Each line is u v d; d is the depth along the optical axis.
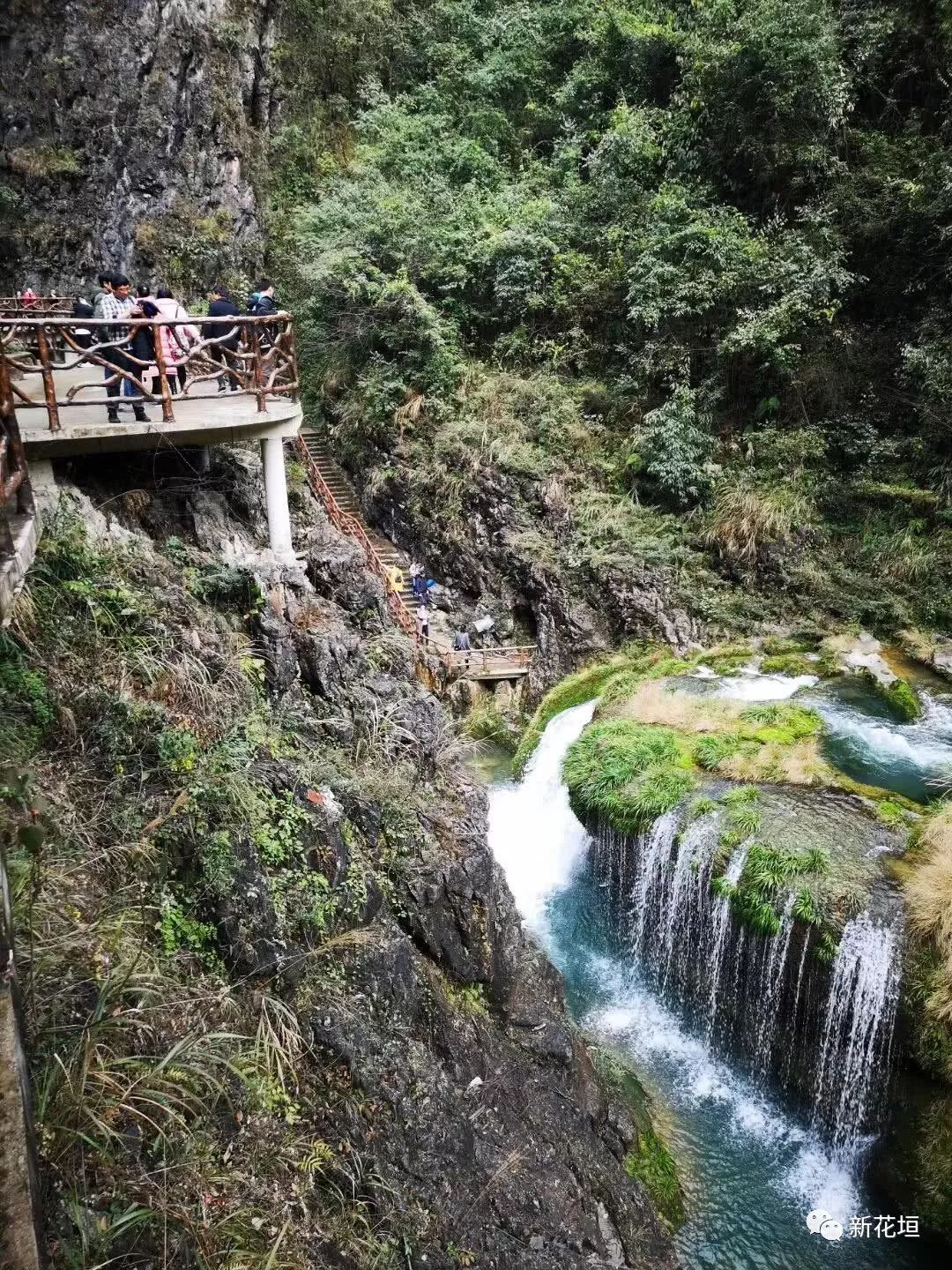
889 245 15.57
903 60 15.98
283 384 10.27
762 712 12.57
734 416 16.91
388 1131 5.57
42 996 4.12
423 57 22.66
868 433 15.84
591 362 18.23
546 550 16.83
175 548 8.32
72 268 19.94
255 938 5.42
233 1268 3.87
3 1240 2.84
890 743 11.80
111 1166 3.76
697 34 16.66
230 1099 4.64
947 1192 7.59
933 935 8.08
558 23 20.66
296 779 6.41
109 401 7.95
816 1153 8.81
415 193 19.34
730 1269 7.59
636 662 15.26
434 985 6.88
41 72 19.28
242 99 21.55
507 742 15.66
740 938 9.38
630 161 17.53
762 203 16.91
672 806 10.62
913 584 14.69
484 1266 5.63
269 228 22.19
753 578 15.67
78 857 4.95
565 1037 7.87
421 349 18.67
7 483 5.78
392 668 10.87
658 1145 8.54
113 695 5.84
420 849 7.41
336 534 13.41
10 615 5.48
